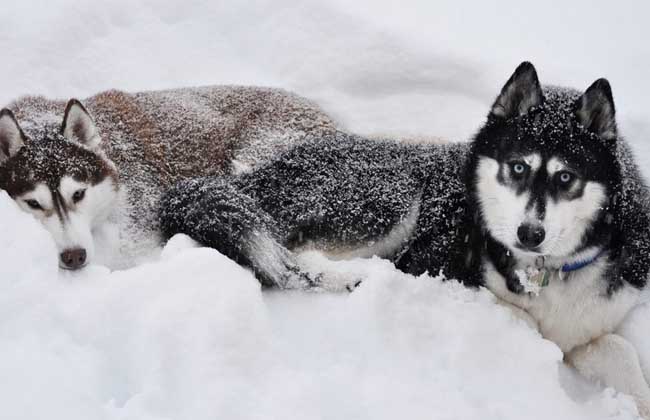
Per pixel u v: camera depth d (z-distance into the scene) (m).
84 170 3.07
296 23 3.64
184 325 2.83
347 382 2.81
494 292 3.00
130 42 3.64
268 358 2.82
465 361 2.88
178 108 3.37
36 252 2.91
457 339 2.90
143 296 2.88
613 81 3.48
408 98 3.54
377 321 2.90
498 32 3.65
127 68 3.60
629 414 2.86
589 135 2.92
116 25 3.65
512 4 3.78
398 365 2.86
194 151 3.32
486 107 3.50
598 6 3.77
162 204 3.11
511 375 2.88
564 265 2.96
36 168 3.03
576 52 3.58
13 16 3.60
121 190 3.16
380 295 2.92
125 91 3.48
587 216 2.92
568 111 2.93
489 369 2.88
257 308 2.87
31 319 2.83
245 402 2.77
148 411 2.75
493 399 2.84
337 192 3.08
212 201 3.03
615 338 2.95
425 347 2.90
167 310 2.84
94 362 2.81
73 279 2.95
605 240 2.94
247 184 3.13
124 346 2.84
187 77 3.62
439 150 3.15
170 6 3.70
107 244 3.11
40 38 3.56
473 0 3.78
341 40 3.60
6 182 3.02
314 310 2.95
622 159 2.97
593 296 2.96
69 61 3.57
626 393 2.90
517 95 2.96
